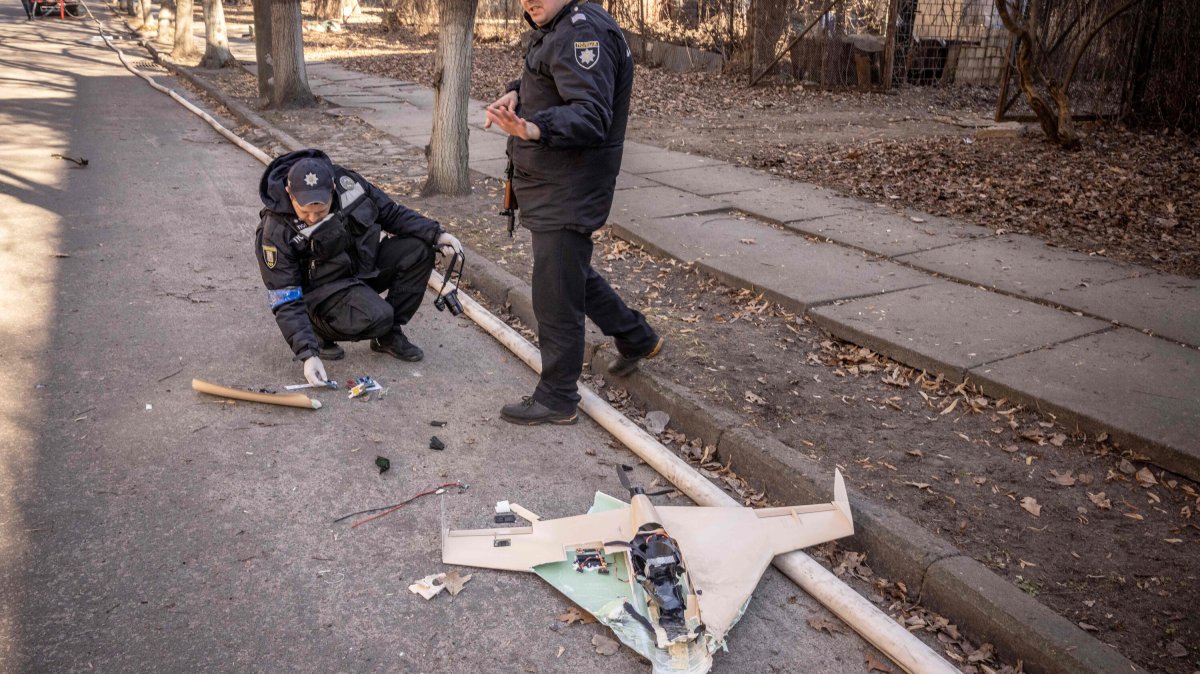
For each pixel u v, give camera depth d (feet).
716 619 9.16
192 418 13.74
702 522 10.73
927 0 56.03
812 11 53.52
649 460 12.88
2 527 10.80
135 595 9.71
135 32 98.73
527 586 10.19
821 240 22.39
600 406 14.25
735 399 14.30
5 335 16.65
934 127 41.55
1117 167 31.30
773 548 10.34
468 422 14.03
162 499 11.54
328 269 14.98
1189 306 17.42
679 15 65.26
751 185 28.60
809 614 9.91
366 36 92.84
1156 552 10.58
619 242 22.74
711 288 19.48
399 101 50.14
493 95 51.37
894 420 13.75
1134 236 22.95
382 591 9.96
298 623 9.39
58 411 13.79
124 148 36.58
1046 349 15.34
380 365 16.07
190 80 60.18
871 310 17.28
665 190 27.71
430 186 27.43
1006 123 40.29
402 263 15.76
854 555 10.74
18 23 114.01
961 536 10.87
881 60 53.88
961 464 12.49
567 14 11.55
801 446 12.92
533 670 8.90
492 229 23.85
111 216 25.52
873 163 32.19
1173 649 9.05
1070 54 40.86
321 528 11.08
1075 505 11.51
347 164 32.65
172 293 19.24
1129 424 12.54
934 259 20.56
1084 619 9.46
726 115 44.83
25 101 49.34
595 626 9.58
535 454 13.16
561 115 11.07
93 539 10.66
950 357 14.96
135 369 15.40
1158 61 39.58
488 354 16.83
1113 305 17.46
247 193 29.12
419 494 11.93
